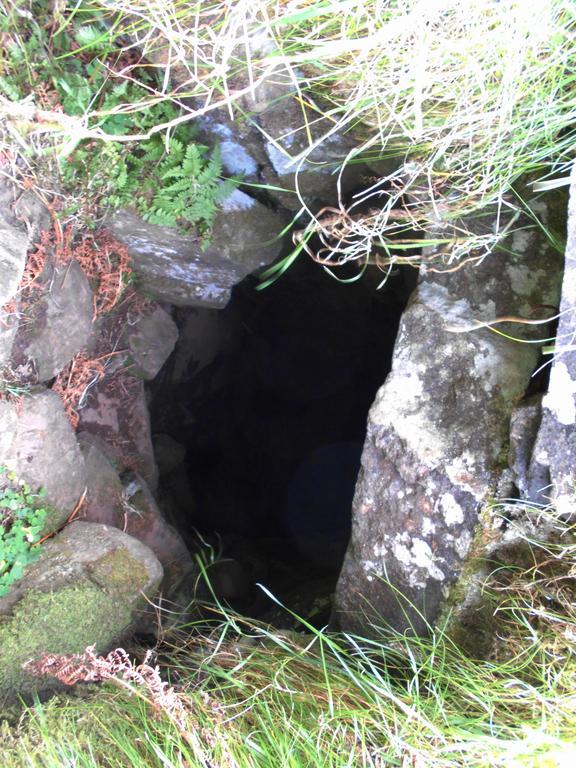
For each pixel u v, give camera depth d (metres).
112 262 3.15
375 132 2.45
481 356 2.38
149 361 3.63
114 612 2.59
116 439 3.48
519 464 2.11
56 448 2.74
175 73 2.51
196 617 3.44
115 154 2.63
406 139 2.36
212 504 5.54
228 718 2.11
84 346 3.21
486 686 1.96
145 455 3.61
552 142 1.96
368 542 2.54
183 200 2.78
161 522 3.42
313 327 5.30
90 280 3.09
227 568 4.30
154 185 2.78
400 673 2.39
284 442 6.29
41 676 2.38
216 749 1.98
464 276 2.45
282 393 6.05
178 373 4.71
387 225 2.63
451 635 2.29
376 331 4.73
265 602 3.90
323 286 4.49
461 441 2.35
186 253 3.12
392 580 2.49
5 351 2.54
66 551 2.63
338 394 5.89
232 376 5.56
